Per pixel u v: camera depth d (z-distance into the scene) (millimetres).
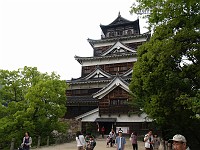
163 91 15242
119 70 42625
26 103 24328
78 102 39188
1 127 21125
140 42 44594
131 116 32969
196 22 11789
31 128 21969
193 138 19188
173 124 16531
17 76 25578
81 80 42531
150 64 15977
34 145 23641
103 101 34938
